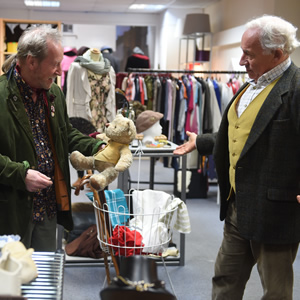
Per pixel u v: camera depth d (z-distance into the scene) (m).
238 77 6.24
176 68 10.91
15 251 1.45
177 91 6.14
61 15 11.70
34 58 1.95
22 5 10.80
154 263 1.24
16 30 7.47
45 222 2.21
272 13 6.20
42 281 1.51
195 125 6.05
